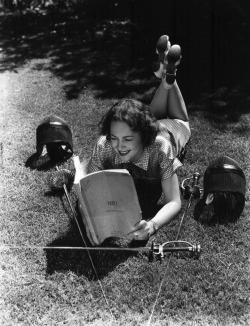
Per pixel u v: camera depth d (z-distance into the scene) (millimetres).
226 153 2676
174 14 5023
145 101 3414
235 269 1857
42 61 4375
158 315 1671
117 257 1930
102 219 1887
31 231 2098
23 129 3025
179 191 2172
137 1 5375
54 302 1734
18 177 2490
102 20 5496
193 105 3285
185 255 1933
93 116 3174
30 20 5898
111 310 1694
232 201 2182
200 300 1717
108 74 3914
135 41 4637
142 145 2012
